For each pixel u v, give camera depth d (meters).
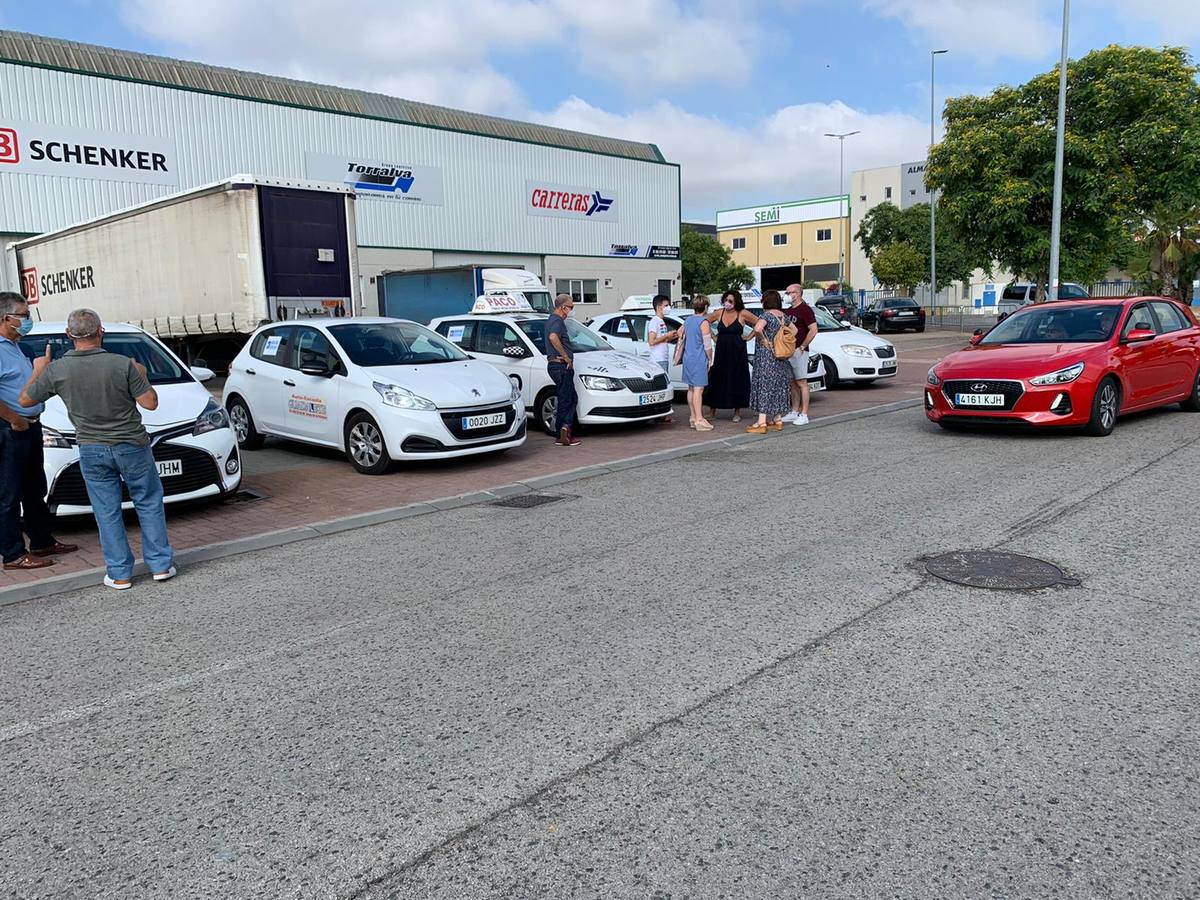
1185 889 2.28
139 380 5.22
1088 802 2.67
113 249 17.20
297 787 2.95
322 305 14.63
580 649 4.02
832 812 2.67
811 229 80.31
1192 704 3.26
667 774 2.92
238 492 8.08
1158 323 10.19
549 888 2.37
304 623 4.57
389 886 2.41
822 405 13.01
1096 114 26.58
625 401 10.54
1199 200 25.91
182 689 3.80
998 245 28.53
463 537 6.22
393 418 8.43
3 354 5.54
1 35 24.50
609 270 38.25
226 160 26.00
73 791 2.99
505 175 33.75
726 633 4.12
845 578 4.83
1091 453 8.09
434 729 3.31
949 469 7.68
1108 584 4.55
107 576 5.41
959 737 3.08
